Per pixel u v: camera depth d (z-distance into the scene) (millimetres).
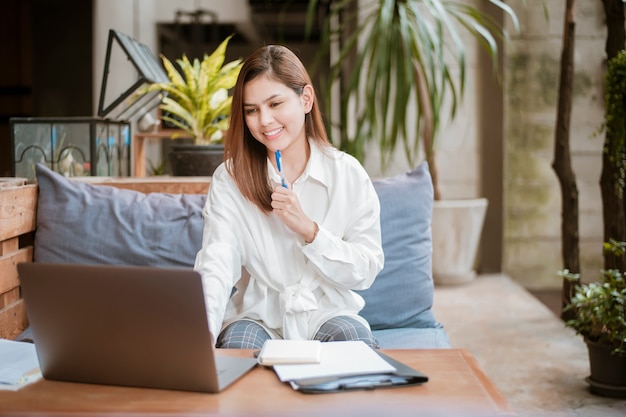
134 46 2793
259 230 1770
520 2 4840
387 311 2150
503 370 2918
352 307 1792
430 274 2238
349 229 1802
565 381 2766
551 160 4938
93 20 5344
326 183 1817
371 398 1123
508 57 4891
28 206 2150
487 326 3641
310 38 5164
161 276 1122
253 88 1680
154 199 2266
